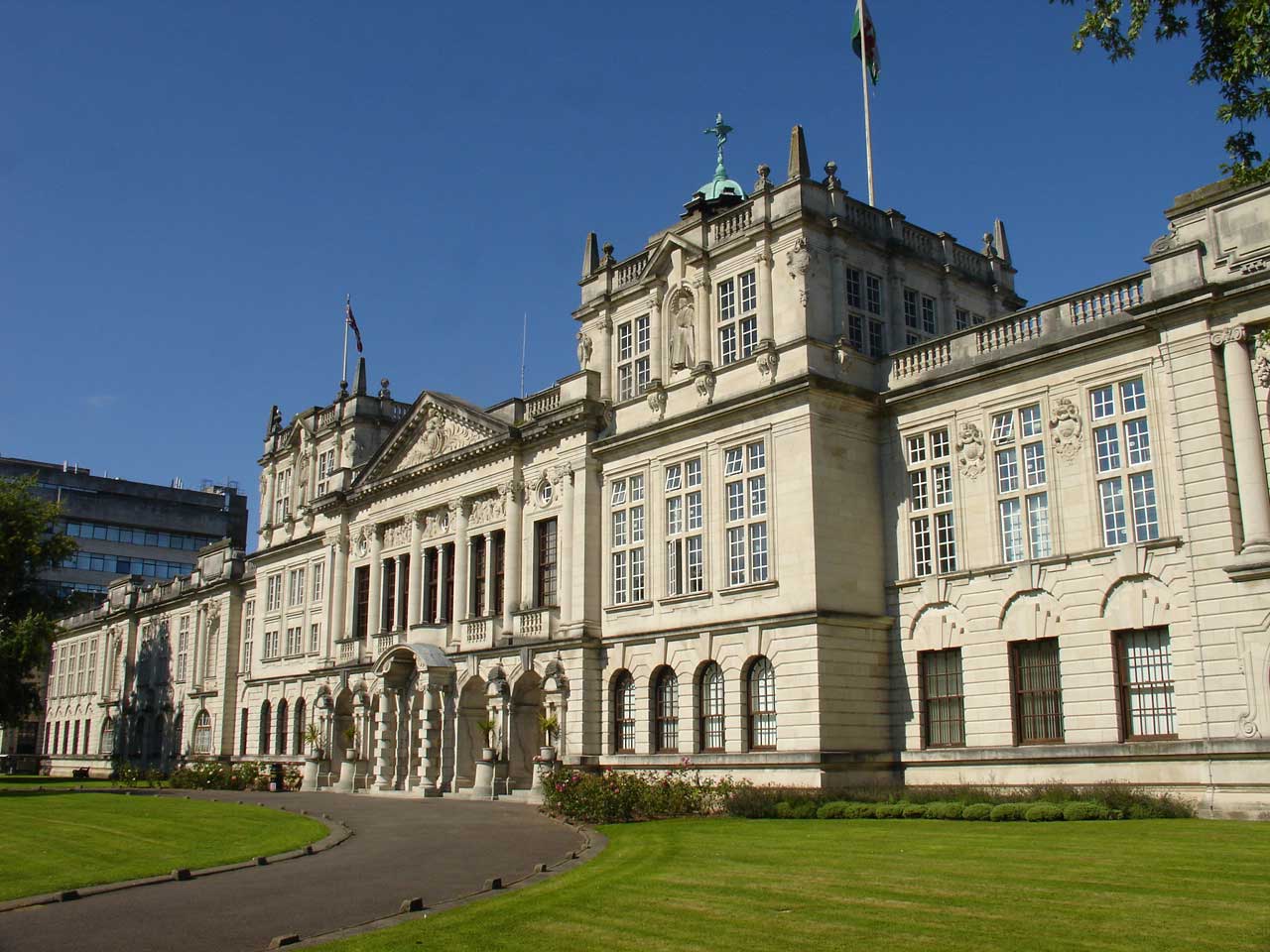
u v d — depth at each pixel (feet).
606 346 157.99
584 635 148.87
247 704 247.09
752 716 129.59
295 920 57.47
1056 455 114.83
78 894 68.03
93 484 478.59
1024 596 115.65
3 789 197.88
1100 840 73.97
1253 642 94.07
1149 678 105.70
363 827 108.06
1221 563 96.78
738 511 134.72
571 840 91.61
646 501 147.13
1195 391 100.53
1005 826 87.40
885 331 139.54
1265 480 95.30
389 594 199.31
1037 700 114.21
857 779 121.60
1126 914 47.03
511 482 167.02
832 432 129.08
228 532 504.02
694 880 61.67
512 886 65.00
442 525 184.85
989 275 157.38
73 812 131.75
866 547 129.18
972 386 123.75
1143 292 109.91
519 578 164.76
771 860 69.21
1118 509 109.70
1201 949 40.68
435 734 169.37
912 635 126.21
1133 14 59.88
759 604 129.49
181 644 298.76
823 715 120.47
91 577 463.01
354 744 190.70
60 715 378.12
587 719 146.72
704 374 140.56
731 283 141.69
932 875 60.13
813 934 46.06
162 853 89.81
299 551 236.43
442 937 49.06
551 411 161.27
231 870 77.92
